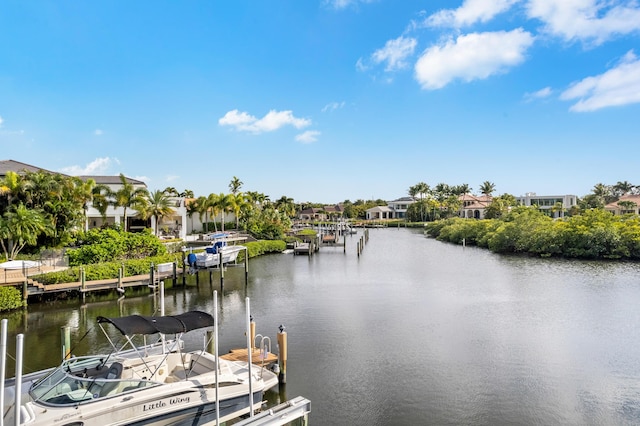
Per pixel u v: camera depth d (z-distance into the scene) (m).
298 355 16.50
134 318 10.74
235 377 10.63
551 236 49.81
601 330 19.69
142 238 34.59
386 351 16.95
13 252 31.03
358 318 21.98
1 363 7.44
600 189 118.88
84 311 23.25
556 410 12.22
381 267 41.75
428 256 51.72
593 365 15.48
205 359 11.51
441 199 143.38
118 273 26.89
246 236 55.88
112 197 46.41
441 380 14.21
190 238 53.81
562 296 27.34
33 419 8.06
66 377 9.16
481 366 15.39
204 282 32.56
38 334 19.02
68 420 8.20
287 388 13.58
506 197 116.56
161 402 9.28
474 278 34.94
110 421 8.62
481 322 21.12
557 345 17.62
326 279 34.47
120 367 10.23
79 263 29.92
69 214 35.59
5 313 22.55
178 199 56.75
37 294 24.67
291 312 23.31
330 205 176.25
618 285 31.23
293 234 69.88
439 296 27.59
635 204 97.69
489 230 65.12
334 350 17.06
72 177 40.88
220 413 10.18
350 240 78.75
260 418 7.82
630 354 16.56
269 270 39.50
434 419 11.73
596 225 48.81
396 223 129.25
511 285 31.55
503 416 11.89
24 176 35.62
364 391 13.38
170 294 28.12
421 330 19.80
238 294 28.33
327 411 12.12
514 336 18.81
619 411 12.16
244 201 67.62
